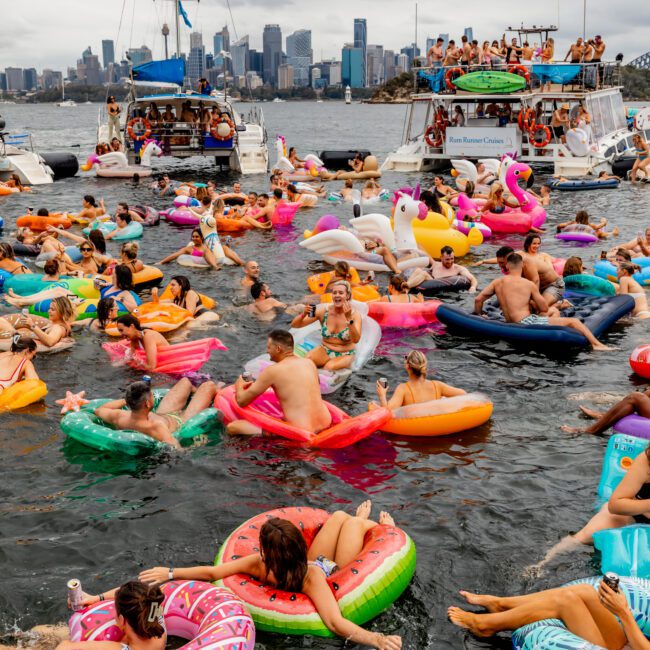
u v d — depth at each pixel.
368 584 4.98
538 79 32.41
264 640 4.79
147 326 10.83
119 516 6.39
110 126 34.31
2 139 30.41
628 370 9.59
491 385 9.20
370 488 6.85
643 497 6.27
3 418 8.27
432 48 33.72
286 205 20.03
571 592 4.71
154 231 19.31
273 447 7.57
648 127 34.62
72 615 4.74
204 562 5.77
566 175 30.45
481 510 6.45
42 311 11.52
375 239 15.12
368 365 9.85
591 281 12.00
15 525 6.26
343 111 168.25
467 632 4.95
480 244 17.66
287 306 12.12
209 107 34.16
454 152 32.69
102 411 7.89
